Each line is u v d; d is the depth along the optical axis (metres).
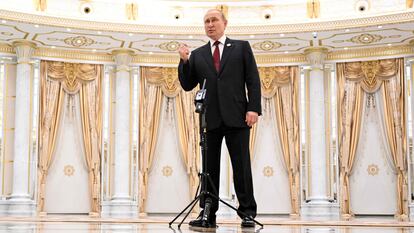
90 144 16.69
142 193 16.75
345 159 16.55
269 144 17.11
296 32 14.81
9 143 16.00
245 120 5.24
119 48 16.61
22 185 15.67
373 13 14.80
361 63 16.72
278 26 14.86
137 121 17.05
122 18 15.36
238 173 5.26
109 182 16.77
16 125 15.80
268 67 17.23
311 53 16.52
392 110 16.34
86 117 16.75
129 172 16.75
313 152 16.44
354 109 16.69
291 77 17.05
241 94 5.25
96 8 15.20
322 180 16.34
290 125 16.94
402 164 16.06
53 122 16.44
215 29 5.30
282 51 16.83
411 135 16.12
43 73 16.42
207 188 5.31
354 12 14.99
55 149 16.41
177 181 17.08
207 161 5.30
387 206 16.27
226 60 5.24
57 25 14.31
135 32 14.92
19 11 13.85
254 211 5.32
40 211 15.96
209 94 5.25
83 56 16.88
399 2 14.55
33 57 16.33
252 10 15.59
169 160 17.14
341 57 16.83
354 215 16.42
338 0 15.12
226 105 5.18
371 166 16.48
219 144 5.34
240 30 14.96
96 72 16.98
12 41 15.84
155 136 17.06
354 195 16.52
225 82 5.21
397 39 15.63
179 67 5.42
